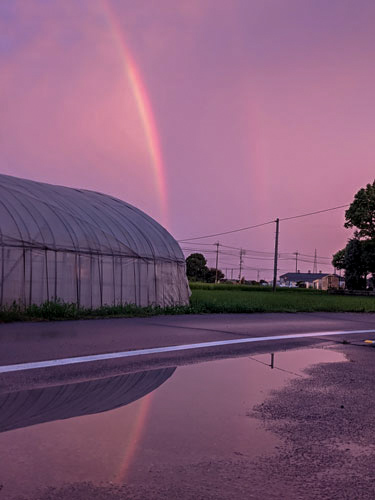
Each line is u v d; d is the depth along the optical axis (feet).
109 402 15.37
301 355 27.02
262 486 9.48
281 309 65.10
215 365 22.85
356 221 186.60
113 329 35.06
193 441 11.87
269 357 25.86
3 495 8.64
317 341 33.58
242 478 9.83
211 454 11.07
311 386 18.95
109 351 25.41
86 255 52.11
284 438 12.46
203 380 19.36
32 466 9.95
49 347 25.86
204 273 404.36
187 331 35.86
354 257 217.15
